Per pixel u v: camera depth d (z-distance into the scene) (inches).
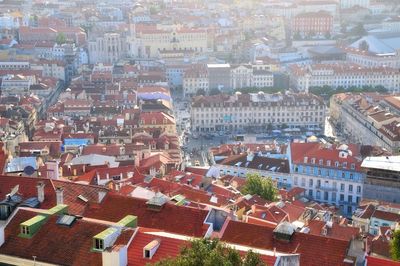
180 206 5319.9
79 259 4441.4
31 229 4714.6
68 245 4569.4
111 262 4259.4
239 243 5002.5
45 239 4670.3
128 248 4414.4
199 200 7819.9
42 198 5595.5
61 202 5506.9
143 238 4471.0
